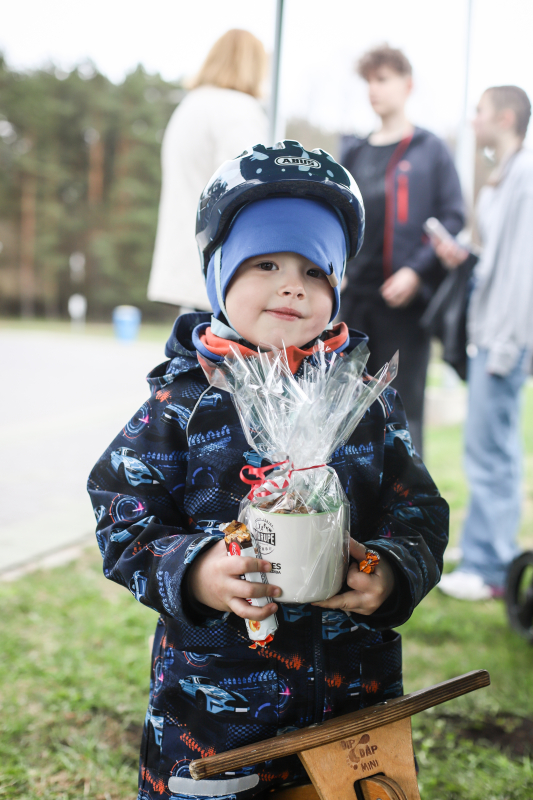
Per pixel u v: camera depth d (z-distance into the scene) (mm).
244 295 1178
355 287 3074
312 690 1133
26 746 1993
